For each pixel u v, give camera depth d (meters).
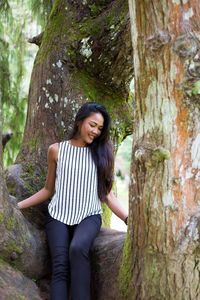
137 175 2.23
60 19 3.43
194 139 2.11
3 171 2.50
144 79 2.15
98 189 2.76
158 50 2.07
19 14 5.05
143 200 2.21
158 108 2.12
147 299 2.25
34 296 2.42
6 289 2.29
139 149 2.17
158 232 2.19
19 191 3.04
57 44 3.38
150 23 2.08
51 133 3.30
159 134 2.14
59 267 2.55
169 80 2.08
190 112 2.08
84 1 3.38
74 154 2.74
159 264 2.20
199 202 2.15
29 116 3.45
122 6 3.14
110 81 3.41
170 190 2.14
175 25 2.04
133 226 2.31
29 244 2.62
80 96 3.30
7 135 3.02
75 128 2.77
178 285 2.17
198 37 2.03
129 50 3.19
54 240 2.62
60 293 2.50
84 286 2.49
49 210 2.76
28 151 3.31
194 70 2.02
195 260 2.14
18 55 5.10
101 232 2.94
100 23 3.22
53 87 3.34
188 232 2.13
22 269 2.58
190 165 2.12
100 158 2.73
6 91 4.93
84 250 2.52
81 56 3.31
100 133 2.75
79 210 2.71
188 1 2.02
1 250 2.47
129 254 2.36
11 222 2.51
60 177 2.73
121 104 3.49
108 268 2.59
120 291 2.41
